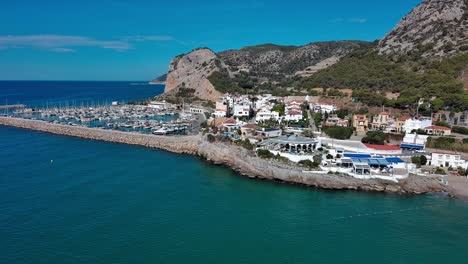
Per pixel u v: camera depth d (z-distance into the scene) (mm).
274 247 55125
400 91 163125
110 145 137250
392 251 54438
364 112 150750
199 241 56594
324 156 94938
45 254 51938
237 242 56469
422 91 150625
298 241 57156
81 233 58469
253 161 95000
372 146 101688
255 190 82250
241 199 75938
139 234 58500
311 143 101000
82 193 77375
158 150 129375
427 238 58531
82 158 111938
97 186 82562
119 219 64188
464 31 192500
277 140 104125
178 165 105875
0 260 50156
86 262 50094
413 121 123500
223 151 106625
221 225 62562
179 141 130250
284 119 156500
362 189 82312
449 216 67188
